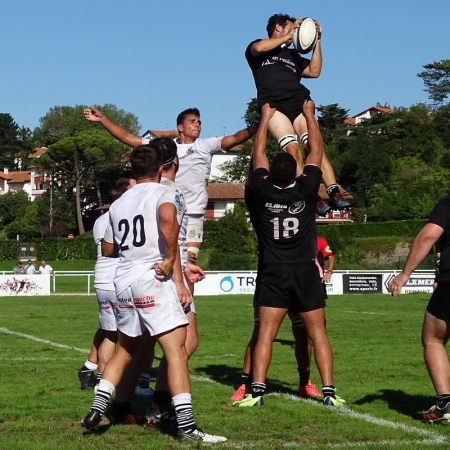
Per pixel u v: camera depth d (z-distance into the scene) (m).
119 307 8.53
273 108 10.80
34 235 115.88
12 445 8.10
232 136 11.45
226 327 24.00
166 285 8.34
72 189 120.81
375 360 15.80
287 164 10.18
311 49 10.91
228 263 64.31
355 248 73.44
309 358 11.64
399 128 118.19
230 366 15.04
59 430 8.96
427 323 9.38
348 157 100.94
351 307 33.97
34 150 191.38
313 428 9.15
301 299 10.50
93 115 12.29
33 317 27.66
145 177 8.80
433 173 95.06
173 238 8.23
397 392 11.79
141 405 10.53
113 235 8.84
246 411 10.15
